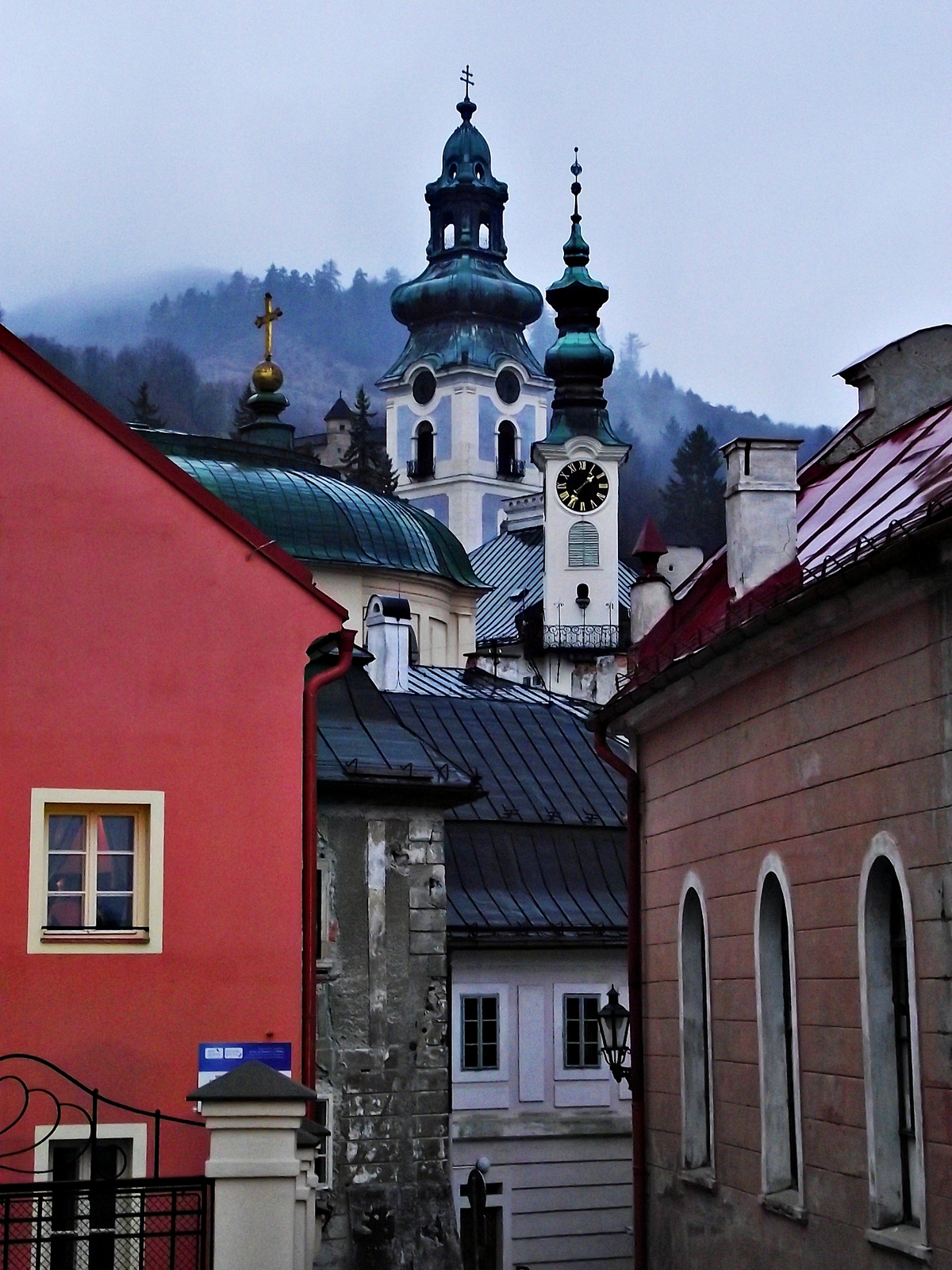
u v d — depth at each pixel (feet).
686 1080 88.07
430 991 115.75
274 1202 59.93
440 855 117.08
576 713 165.99
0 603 81.41
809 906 72.54
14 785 80.38
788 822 75.00
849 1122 68.54
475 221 557.33
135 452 83.66
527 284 556.92
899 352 98.07
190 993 81.00
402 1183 113.39
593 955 143.54
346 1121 112.47
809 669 73.10
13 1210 75.66
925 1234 62.03
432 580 238.48
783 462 82.17
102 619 82.38
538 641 354.95
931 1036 61.82
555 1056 141.49
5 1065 78.59
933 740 62.34
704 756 85.97
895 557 61.31
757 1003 78.07
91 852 81.56
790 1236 74.18
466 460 536.01
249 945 81.87
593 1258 140.46
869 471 87.86
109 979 80.28
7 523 81.92
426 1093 114.73
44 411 82.89
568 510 360.28
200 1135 79.92
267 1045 81.25
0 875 79.77
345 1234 111.24
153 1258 72.84
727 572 94.68
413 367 547.08
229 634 83.82
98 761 81.46
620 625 357.00
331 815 114.73
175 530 83.82
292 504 230.27
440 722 155.84
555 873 145.38
